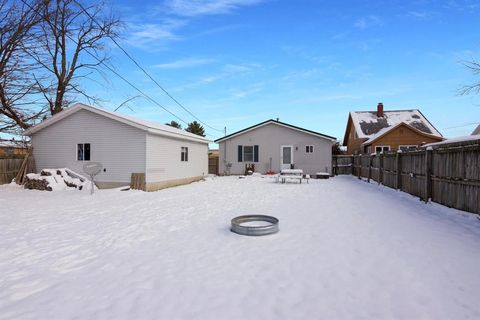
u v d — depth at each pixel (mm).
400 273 3662
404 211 7551
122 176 13148
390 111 28703
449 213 7020
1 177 13633
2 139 17578
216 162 25234
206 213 7586
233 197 10602
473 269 3756
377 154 15227
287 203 9148
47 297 3148
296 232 5633
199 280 3531
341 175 23328
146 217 7098
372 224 6188
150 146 13203
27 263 4125
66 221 6660
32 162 14211
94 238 5312
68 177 13109
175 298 3094
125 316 2756
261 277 3600
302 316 2730
